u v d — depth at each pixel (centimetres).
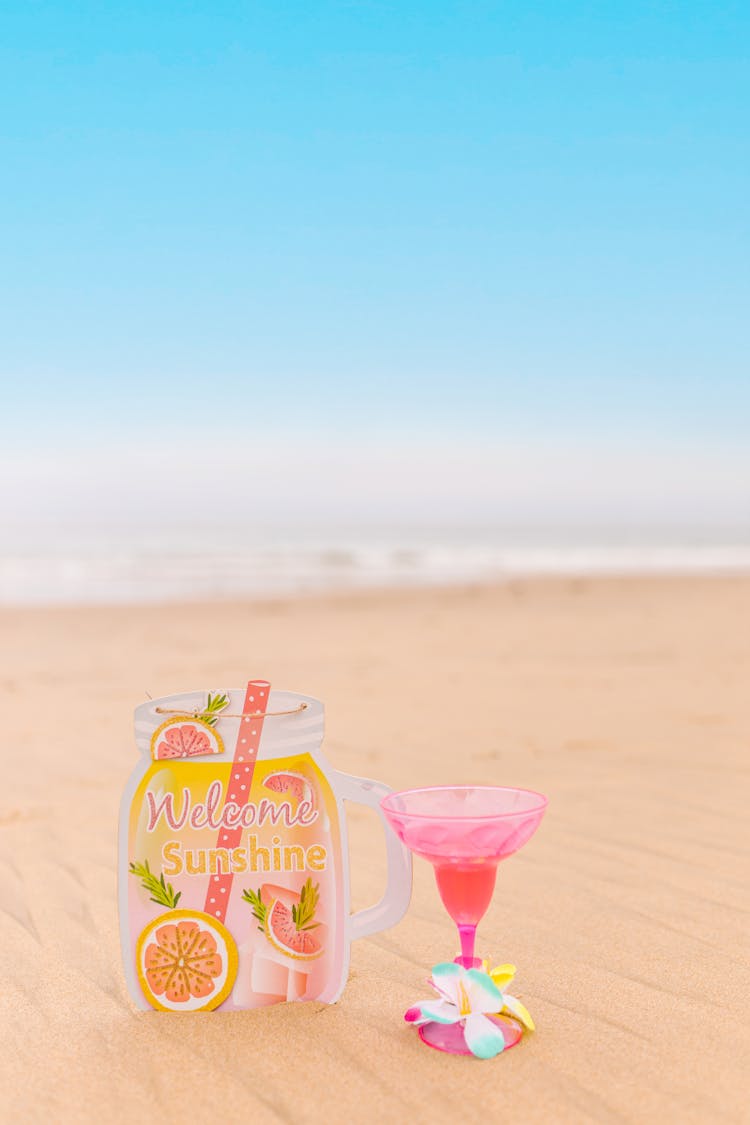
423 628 484
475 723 254
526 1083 98
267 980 111
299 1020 108
